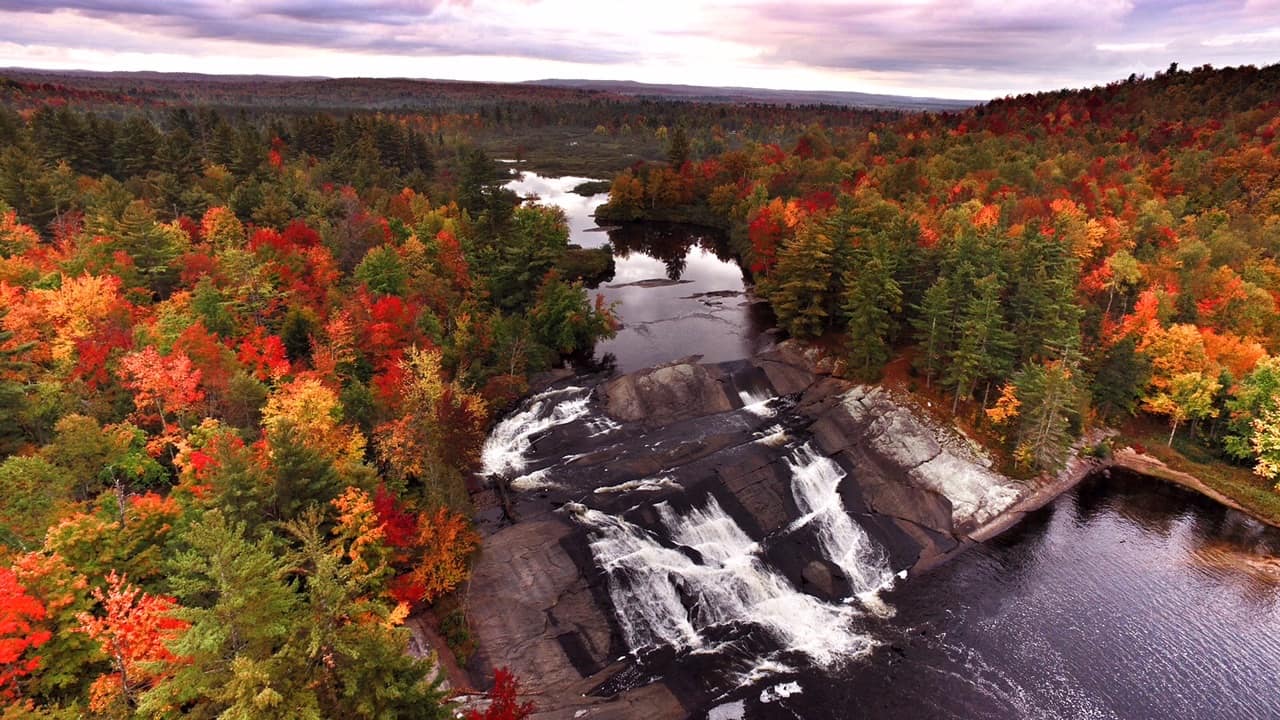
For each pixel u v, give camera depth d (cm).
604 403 7669
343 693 2664
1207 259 9694
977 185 14000
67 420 4397
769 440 6944
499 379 7662
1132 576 5791
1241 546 6194
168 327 5684
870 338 7800
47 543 3372
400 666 2745
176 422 5369
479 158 13288
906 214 11106
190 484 4334
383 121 19425
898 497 6569
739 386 8019
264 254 7488
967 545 6181
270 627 2497
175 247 7825
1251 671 4831
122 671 2811
